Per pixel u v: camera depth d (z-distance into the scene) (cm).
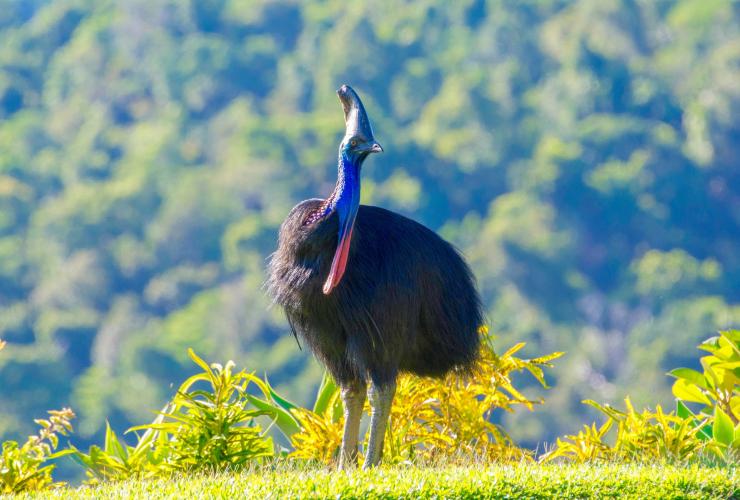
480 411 2872
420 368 2608
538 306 16775
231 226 18750
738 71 19550
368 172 19712
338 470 2436
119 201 19112
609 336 15900
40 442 2705
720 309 15475
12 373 14625
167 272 18100
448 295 2556
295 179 19425
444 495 2211
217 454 2656
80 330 16650
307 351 2778
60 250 18575
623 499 2258
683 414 2967
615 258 17962
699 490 2305
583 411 13400
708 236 18675
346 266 2444
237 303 15812
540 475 2328
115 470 2722
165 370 15088
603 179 18675
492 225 17925
